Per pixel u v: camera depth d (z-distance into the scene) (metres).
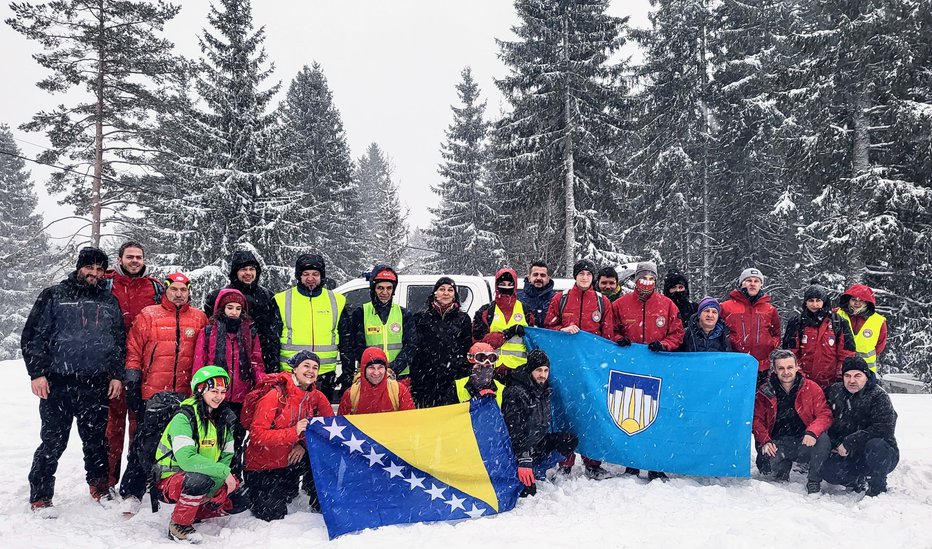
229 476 4.13
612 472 5.65
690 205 23.33
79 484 5.27
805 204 20.44
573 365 5.61
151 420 4.38
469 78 35.88
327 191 31.55
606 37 20.30
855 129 14.46
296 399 4.52
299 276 5.13
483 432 4.84
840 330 5.53
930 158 12.98
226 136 20.95
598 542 3.90
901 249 13.09
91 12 21.28
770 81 15.93
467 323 5.48
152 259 24.09
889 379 14.98
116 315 4.71
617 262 19.95
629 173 21.16
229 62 21.52
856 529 4.05
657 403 5.39
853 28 13.68
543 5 20.59
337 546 3.91
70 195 23.03
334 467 4.37
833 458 5.09
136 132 22.34
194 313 4.83
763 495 4.87
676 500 4.66
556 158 20.28
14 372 12.61
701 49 23.05
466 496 4.57
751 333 5.77
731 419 5.23
